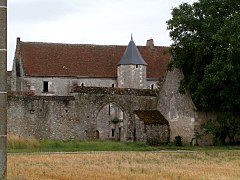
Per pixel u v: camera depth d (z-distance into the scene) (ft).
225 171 62.08
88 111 153.79
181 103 145.89
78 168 65.92
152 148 128.36
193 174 57.47
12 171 60.29
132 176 54.80
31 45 193.98
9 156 91.30
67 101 152.05
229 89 129.29
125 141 152.56
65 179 52.34
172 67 148.36
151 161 80.74
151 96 158.71
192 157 91.30
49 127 150.00
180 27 140.15
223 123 136.98
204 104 132.87
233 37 123.34
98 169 64.28
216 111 139.95
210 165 72.59
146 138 149.28
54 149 119.03
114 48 204.64
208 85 130.11
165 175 56.29
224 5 136.77
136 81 193.77
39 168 65.46
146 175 55.98
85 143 132.26
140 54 200.54
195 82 137.69
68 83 188.96
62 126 151.02
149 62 201.98
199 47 132.16
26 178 52.49
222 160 83.97
